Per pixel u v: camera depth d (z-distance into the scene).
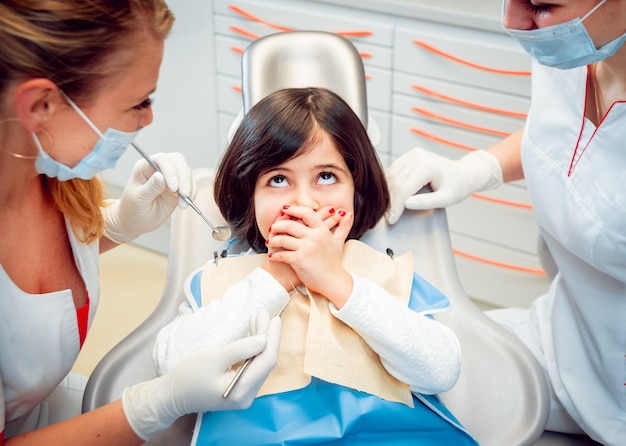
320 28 2.12
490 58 1.94
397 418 1.14
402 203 1.43
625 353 1.34
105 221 1.42
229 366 1.07
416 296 1.27
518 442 1.19
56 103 0.94
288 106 1.25
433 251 1.43
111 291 2.46
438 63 2.02
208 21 2.25
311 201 1.24
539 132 1.33
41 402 1.35
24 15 0.87
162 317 1.34
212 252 1.41
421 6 1.97
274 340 1.08
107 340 2.27
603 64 1.25
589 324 1.37
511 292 2.27
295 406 1.15
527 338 1.56
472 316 1.36
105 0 0.89
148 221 1.41
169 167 1.33
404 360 1.13
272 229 1.20
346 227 1.25
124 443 1.09
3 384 1.13
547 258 1.58
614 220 1.22
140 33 0.93
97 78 0.93
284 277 1.22
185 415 1.23
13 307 1.09
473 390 1.27
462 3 1.98
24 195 1.12
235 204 1.33
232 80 2.31
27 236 1.14
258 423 1.14
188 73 2.36
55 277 1.19
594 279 1.34
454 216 2.21
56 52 0.89
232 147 1.29
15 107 0.93
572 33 1.06
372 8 2.04
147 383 1.11
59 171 1.02
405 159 1.51
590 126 1.25
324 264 1.17
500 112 2.00
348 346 1.17
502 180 1.57
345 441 1.14
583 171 1.26
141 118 1.03
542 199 1.35
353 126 1.28
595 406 1.39
